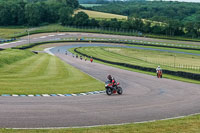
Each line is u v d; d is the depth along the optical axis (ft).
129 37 558.97
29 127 39.19
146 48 424.05
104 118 46.32
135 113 50.98
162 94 76.33
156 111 53.47
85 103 58.39
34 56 233.76
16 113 46.19
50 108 51.39
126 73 140.56
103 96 69.62
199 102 65.16
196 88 91.45
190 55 345.92
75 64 192.85
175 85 98.48
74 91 73.36
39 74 105.09
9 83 76.79
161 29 640.17
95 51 363.97
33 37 491.31
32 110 48.96
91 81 97.66
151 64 234.17
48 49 378.73
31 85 76.84
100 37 538.88
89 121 44.01
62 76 104.99
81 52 344.08
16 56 182.29
